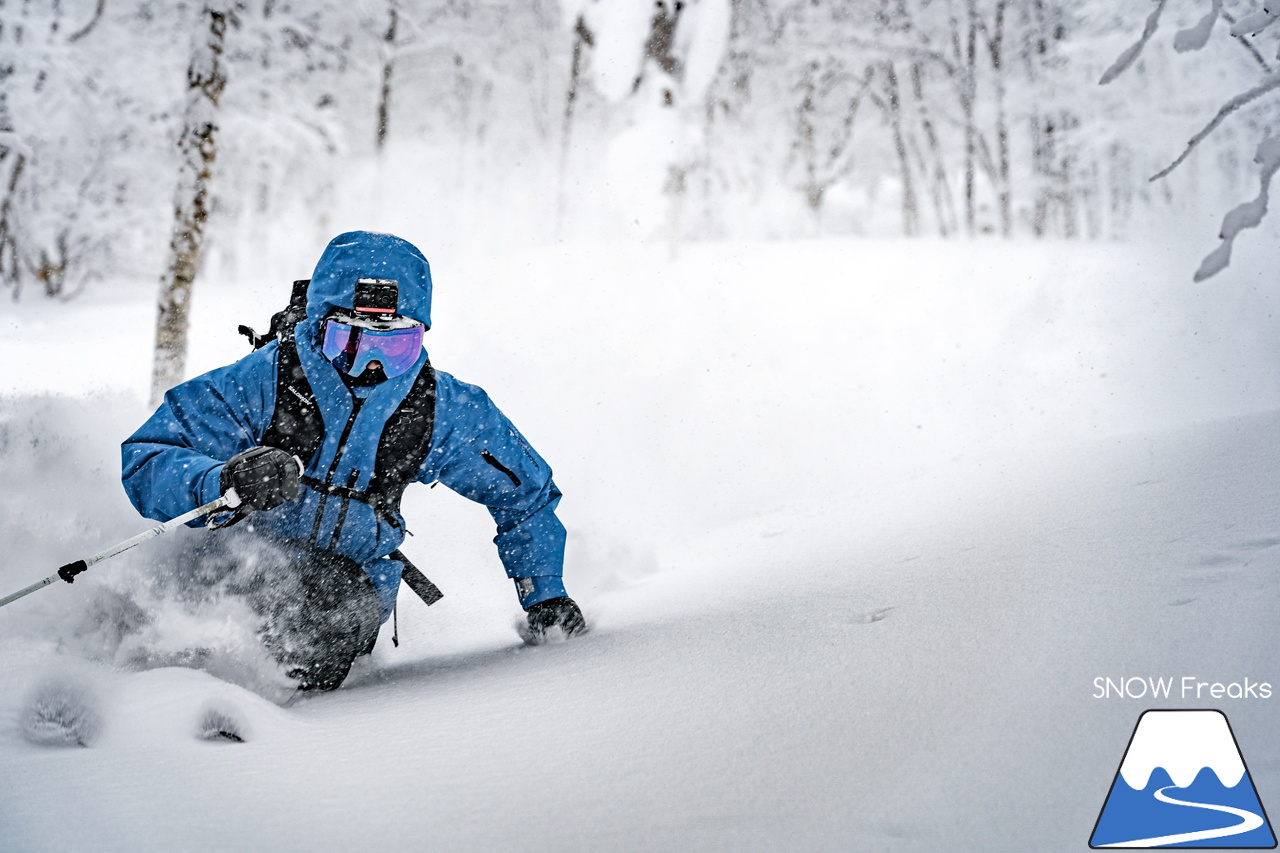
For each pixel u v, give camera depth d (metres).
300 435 3.00
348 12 21.55
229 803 1.57
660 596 3.81
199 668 2.55
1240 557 2.29
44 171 20.72
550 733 1.90
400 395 3.06
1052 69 24.83
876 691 1.89
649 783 1.60
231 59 17.88
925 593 2.61
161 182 21.55
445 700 2.32
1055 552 2.72
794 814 1.43
